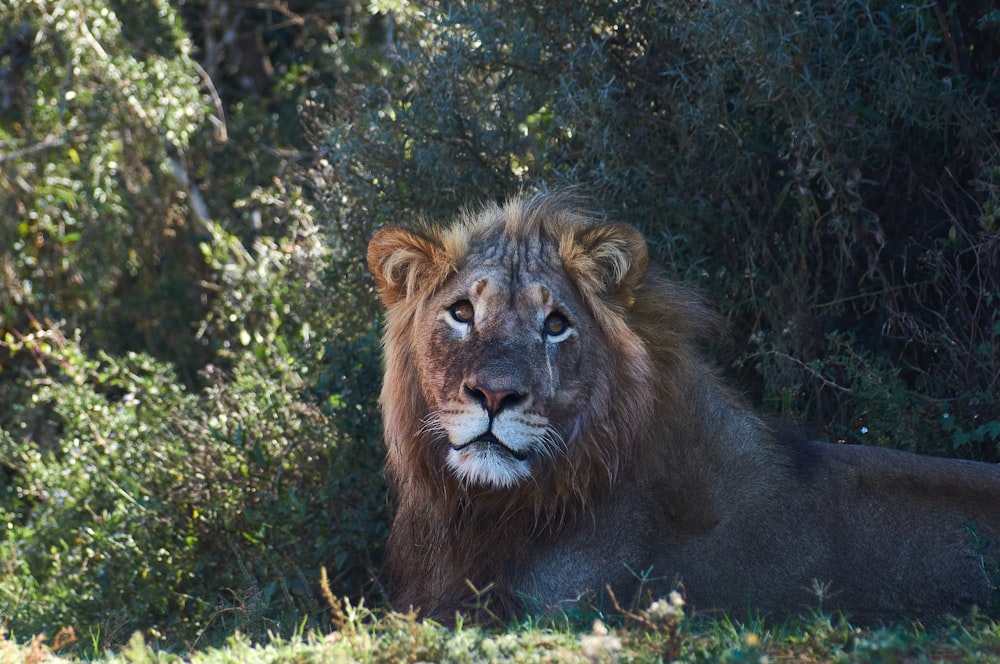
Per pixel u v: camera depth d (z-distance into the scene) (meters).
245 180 20.11
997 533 8.58
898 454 8.74
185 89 18.95
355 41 20.03
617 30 12.55
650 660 6.07
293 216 17.00
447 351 8.01
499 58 12.67
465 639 6.50
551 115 12.68
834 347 11.62
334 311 13.76
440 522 8.44
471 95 12.90
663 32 12.03
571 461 8.02
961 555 8.51
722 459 8.38
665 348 8.41
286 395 13.18
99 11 18.58
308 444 12.23
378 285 8.72
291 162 18.67
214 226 17.72
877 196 11.77
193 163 20.20
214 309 18.02
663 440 8.26
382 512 11.53
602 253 8.21
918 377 11.48
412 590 8.90
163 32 20.06
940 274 11.24
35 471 14.96
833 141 11.12
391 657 6.36
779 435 8.70
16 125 20.08
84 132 18.91
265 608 9.48
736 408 8.63
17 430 17.41
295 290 15.31
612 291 8.28
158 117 18.50
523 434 7.76
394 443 8.50
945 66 11.37
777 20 10.76
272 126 20.53
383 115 13.21
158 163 19.36
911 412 10.69
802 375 11.47
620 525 8.23
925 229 11.79
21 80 20.67
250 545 11.93
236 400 13.68
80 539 13.15
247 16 23.06
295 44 22.03
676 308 8.59
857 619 8.34
